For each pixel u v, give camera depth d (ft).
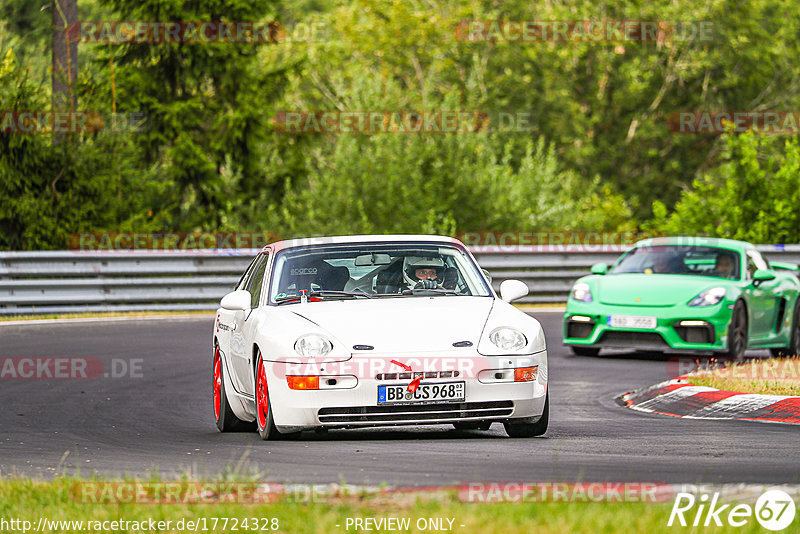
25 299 235.61
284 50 519.60
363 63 525.75
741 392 120.67
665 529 54.75
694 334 166.50
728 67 558.56
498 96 533.55
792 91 567.18
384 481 73.41
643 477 73.72
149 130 364.38
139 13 367.25
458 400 93.20
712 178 358.84
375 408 92.68
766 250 283.79
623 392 138.82
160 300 249.14
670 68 560.61
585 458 83.71
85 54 366.63
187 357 174.91
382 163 355.56
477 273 108.06
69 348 184.55
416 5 544.21
